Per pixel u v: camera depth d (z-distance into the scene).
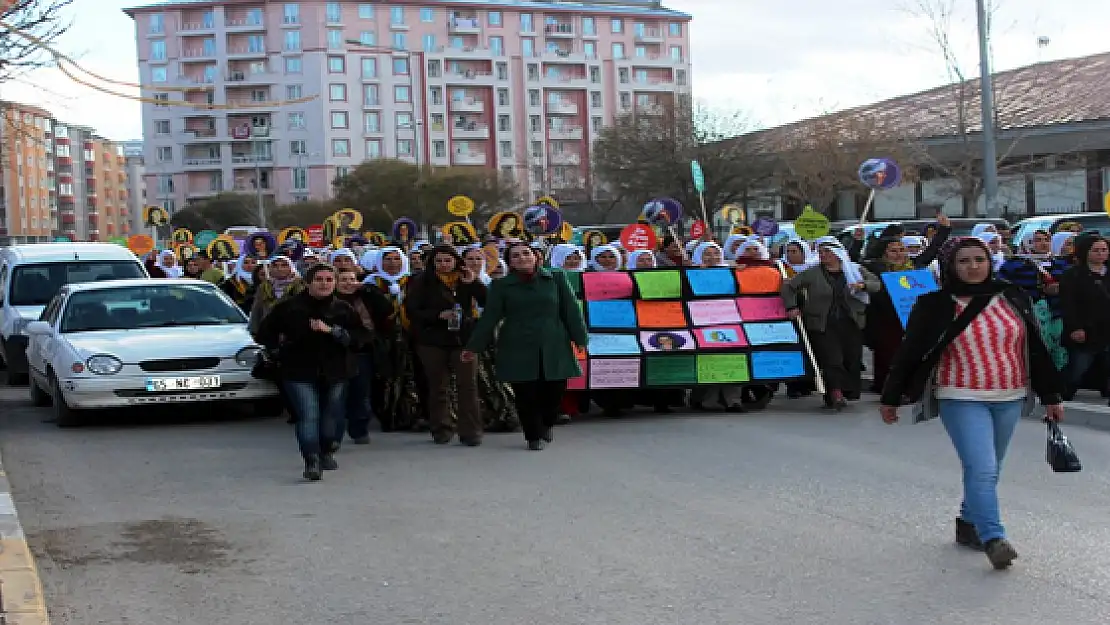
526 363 10.02
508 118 118.44
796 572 6.18
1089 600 5.60
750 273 12.77
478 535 7.13
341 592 5.99
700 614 5.50
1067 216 21.66
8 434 11.55
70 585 6.18
